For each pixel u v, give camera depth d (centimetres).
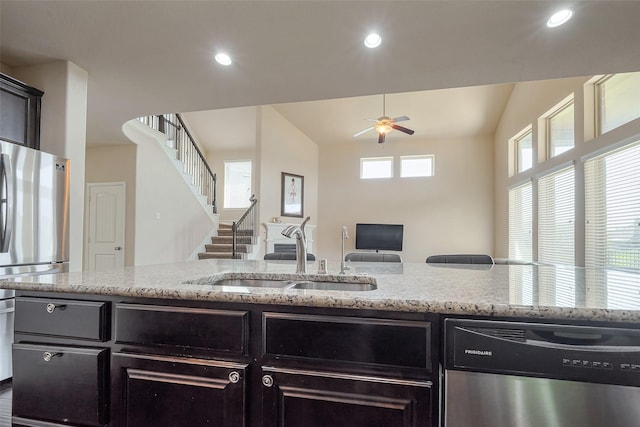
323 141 848
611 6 212
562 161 448
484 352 94
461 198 775
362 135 811
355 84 329
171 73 305
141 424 117
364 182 834
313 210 841
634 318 88
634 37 246
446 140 792
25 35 246
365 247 794
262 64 290
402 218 806
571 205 434
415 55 273
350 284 169
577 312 91
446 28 237
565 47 260
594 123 395
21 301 131
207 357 114
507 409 92
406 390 99
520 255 603
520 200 604
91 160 562
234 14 223
